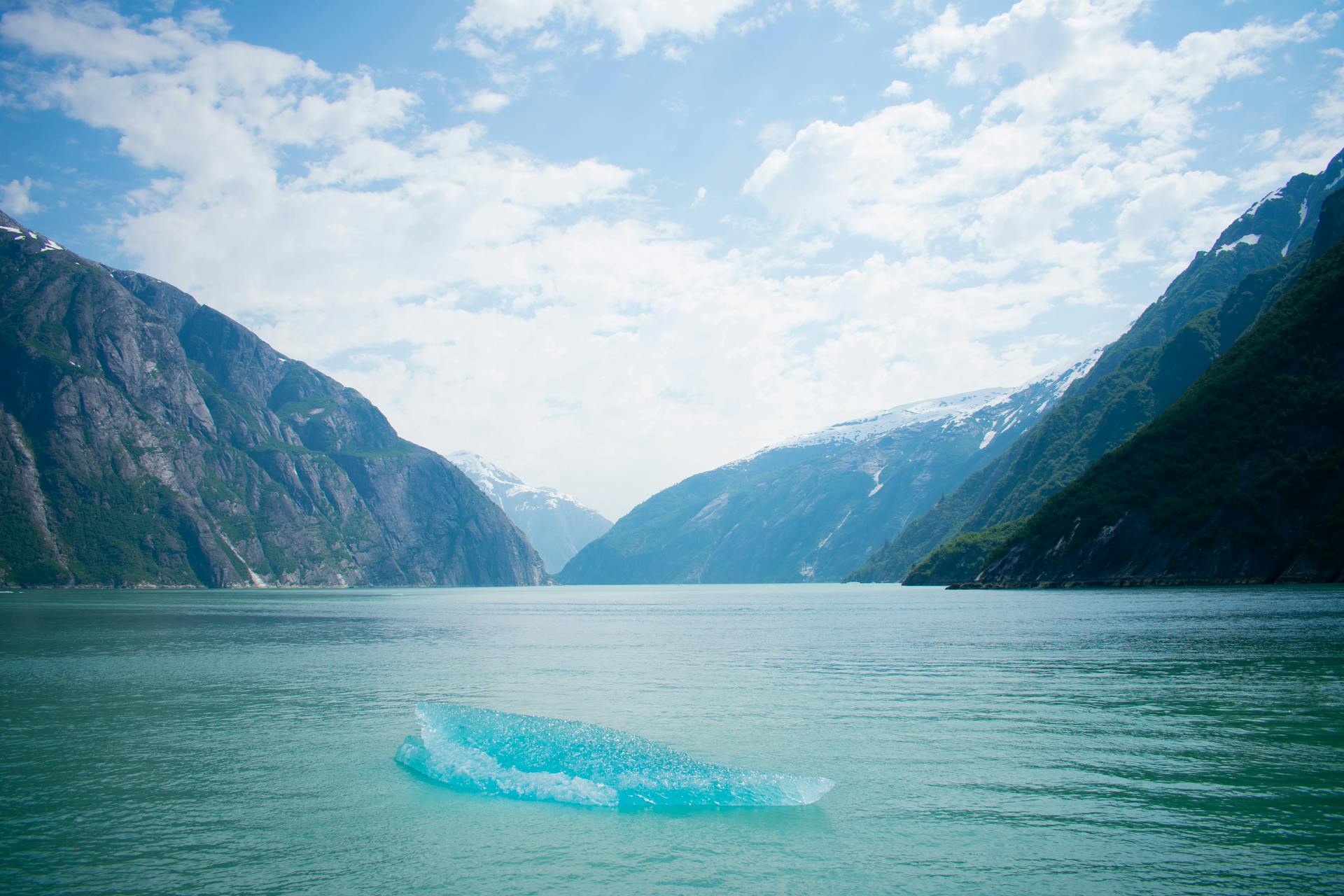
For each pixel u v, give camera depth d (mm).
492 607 158500
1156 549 131375
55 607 137250
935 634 64625
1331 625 56531
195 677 40562
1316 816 16906
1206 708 28266
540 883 14102
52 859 15266
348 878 14320
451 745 22688
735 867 14789
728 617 107688
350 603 176875
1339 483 116688
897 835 16297
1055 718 27438
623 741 22266
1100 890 13531
